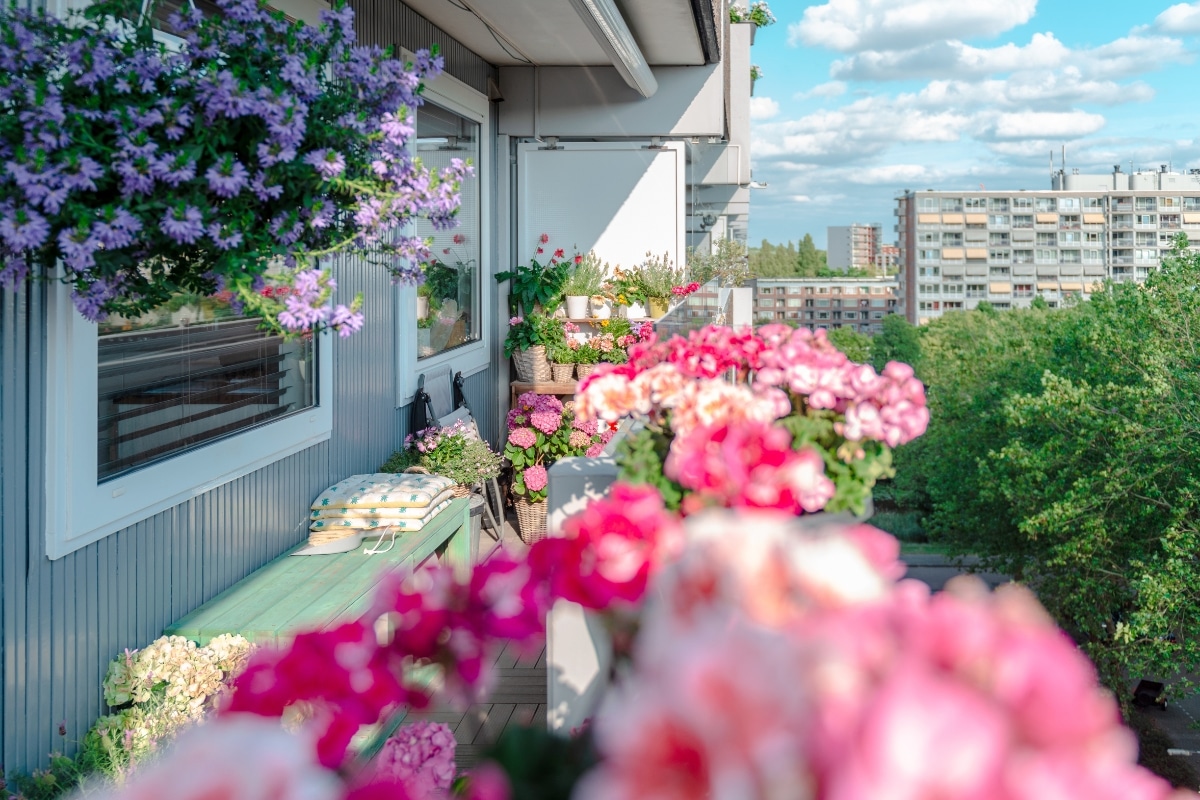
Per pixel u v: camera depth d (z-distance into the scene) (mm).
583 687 2148
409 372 5805
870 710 448
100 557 3051
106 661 3086
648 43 6809
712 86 7527
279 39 2662
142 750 2713
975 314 51031
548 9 5703
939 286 124000
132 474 3182
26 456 2730
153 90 2477
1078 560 20516
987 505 26000
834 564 654
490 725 3711
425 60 2883
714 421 1744
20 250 2221
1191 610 16734
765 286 101312
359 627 1104
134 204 2369
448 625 1140
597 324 7578
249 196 2555
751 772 454
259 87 2514
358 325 2678
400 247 2982
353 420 5090
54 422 2803
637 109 7559
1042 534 23828
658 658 524
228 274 2482
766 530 701
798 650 490
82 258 2230
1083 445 19500
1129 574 19891
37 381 2764
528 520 6539
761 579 644
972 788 419
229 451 3785
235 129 2533
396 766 1196
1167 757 21500
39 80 2246
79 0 2848
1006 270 121938
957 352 35844
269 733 563
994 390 26781
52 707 2836
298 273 2629
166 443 3422
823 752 445
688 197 13023
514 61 7363
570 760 881
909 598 555
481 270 7312
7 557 2676
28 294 2732
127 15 2518
